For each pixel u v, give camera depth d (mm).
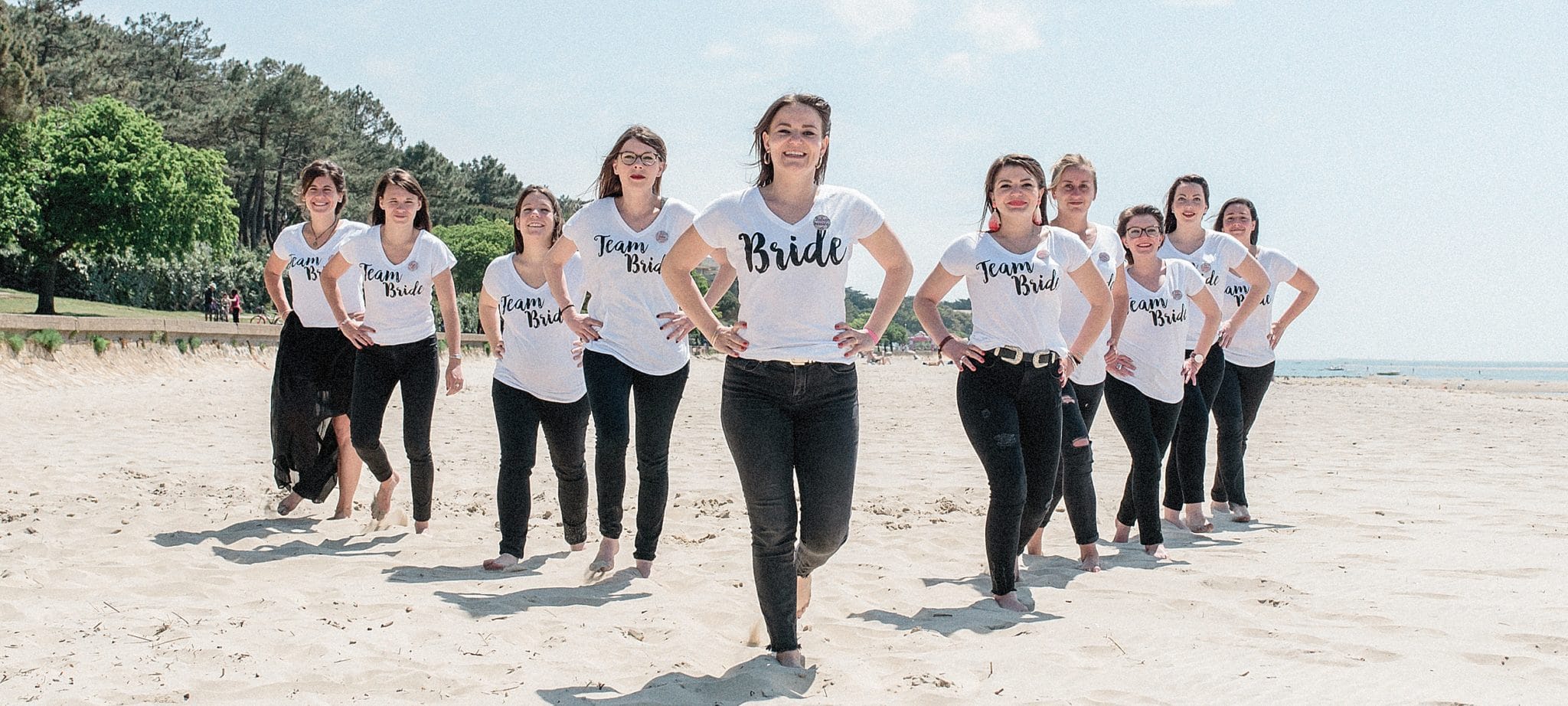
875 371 54688
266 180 68250
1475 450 11633
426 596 4629
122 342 22188
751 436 3602
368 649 3775
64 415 13484
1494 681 3418
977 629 4215
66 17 56469
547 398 5496
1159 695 3340
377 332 6055
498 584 4953
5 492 7102
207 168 45719
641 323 5113
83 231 40188
